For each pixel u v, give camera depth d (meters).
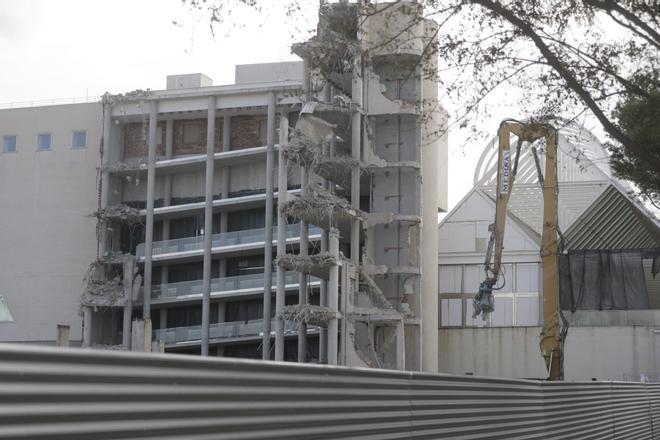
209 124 81.69
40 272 87.00
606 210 75.69
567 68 19.23
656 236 81.31
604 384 19.17
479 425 11.36
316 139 58.66
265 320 76.00
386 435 8.49
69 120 88.06
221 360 5.87
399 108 61.69
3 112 89.69
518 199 78.44
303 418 6.89
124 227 85.06
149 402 5.14
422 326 65.94
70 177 87.38
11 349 4.15
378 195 63.88
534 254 72.25
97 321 83.00
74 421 4.54
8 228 88.31
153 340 79.19
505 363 68.00
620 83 19.64
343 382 7.66
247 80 83.12
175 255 80.75
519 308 71.81
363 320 56.97
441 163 78.44
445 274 75.06
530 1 18.00
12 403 4.12
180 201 84.12
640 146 20.64
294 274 76.25
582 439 16.91
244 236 78.94
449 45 18.86
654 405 24.27
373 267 60.56
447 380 10.35
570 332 67.38
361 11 18.97
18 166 88.75
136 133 85.62
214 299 79.56
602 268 69.31
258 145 81.88
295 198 57.09
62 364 4.48
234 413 5.97
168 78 86.62
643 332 65.88
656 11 17.55
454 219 76.00
